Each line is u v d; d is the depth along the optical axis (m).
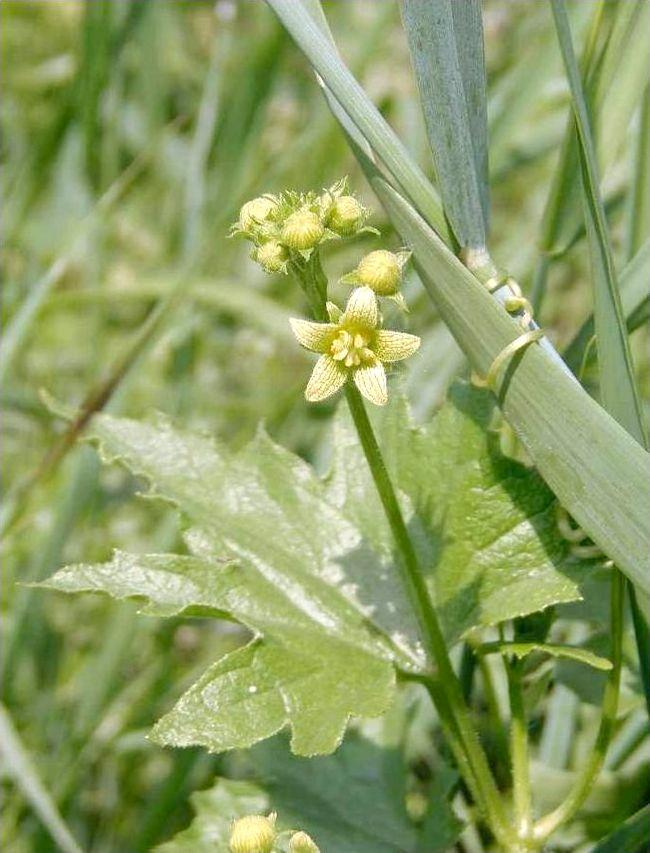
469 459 0.26
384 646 0.25
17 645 0.35
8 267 0.46
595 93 0.27
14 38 0.51
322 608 0.25
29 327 0.37
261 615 0.25
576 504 0.23
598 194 0.24
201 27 0.55
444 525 0.26
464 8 0.24
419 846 0.27
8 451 0.43
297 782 0.27
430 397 0.36
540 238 0.28
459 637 0.25
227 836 0.27
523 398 0.23
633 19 0.27
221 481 0.26
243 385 0.46
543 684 0.26
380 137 0.24
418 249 0.23
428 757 0.31
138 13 0.44
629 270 0.27
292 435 0.40
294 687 0.24
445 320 0.24
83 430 0.27
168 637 0.36
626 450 0.23
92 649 0.37
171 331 0.41
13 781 0.34
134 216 0.50
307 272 0.23
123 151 0.50
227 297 0.40
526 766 0.25
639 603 0.25
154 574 0.24
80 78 0.43
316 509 0.26
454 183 0.24
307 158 0.42
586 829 0.28
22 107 0.51
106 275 0.47
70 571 0.24
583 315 0.43
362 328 0.22
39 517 0.40
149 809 0.32
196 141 0.44
